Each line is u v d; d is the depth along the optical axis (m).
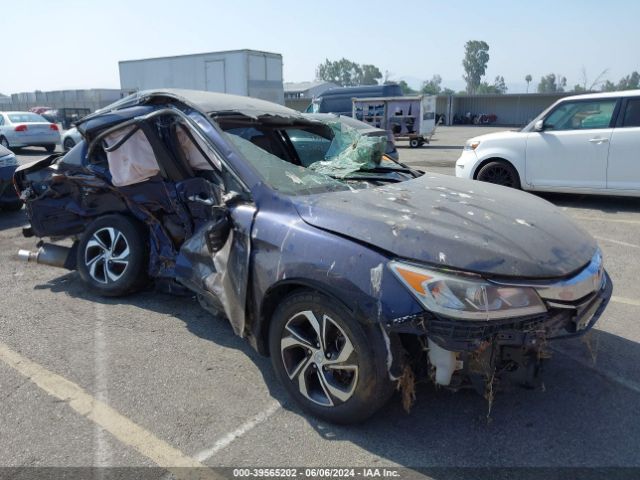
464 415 2.90
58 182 4.61
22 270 5.36
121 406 3.00
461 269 2.43
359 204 2.96
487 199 3.31
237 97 4.24
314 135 4.63
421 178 3.93
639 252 5.86
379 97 21.95
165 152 3.74
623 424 2.83
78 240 4.88
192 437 2.73
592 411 2.94
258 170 3.27
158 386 3.20
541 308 2.49
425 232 2.61
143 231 4.34
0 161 7.76
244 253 3.06
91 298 4.57
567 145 8.06
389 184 3.63
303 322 2.86
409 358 2.67
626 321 4.10
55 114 33.16
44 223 4.89
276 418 2.88
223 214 3.21
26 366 3.44
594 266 2.85
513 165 8.55
